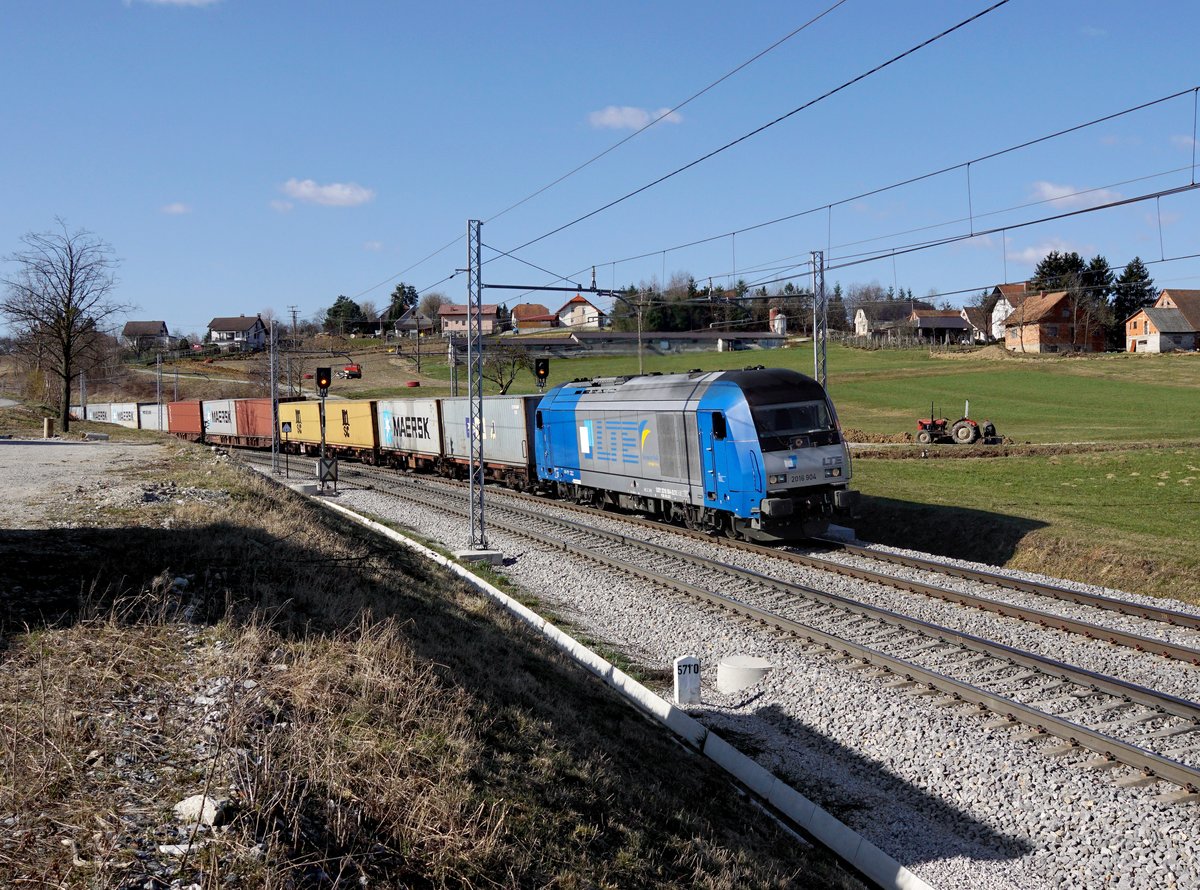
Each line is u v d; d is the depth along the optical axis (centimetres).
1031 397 6172
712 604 1705
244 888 555
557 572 2055
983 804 959
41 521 1566
